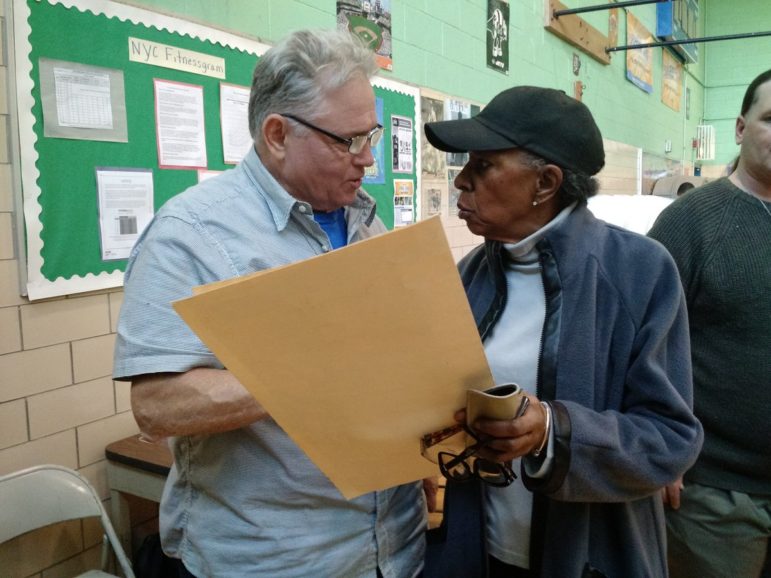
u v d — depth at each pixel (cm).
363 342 61
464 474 78
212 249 90
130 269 93
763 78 124
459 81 314
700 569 135
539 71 409
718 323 126
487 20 338
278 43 95
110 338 165
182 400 83
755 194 126
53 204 147
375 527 102
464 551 95
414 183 280
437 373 66
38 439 151
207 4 181
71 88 148
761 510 128
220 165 186
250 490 93
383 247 55
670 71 779
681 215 130
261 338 60
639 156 646
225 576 96
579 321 85
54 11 143
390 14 259
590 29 484
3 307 142
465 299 60
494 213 87
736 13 976
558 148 82
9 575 154
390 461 77
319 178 96
